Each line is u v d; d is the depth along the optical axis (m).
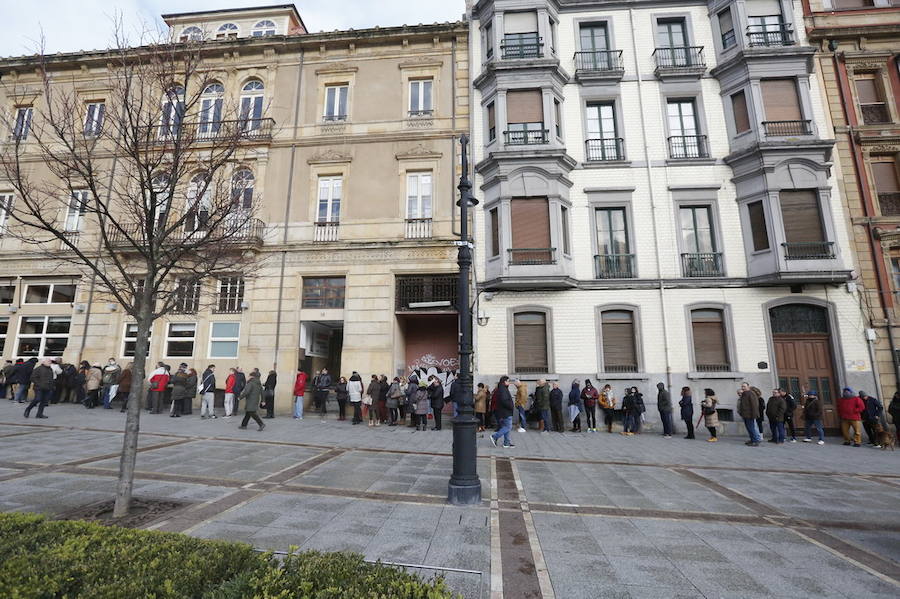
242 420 12.58
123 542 3.08
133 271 16.08
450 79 17.22
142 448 8.55
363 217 16.42
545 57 16.17
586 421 14.18
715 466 8.54
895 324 13.70
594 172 15.70
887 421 13.09
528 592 3.46
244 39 17.72
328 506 5.38
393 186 16.56
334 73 17.72
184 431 10.81
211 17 19.83
